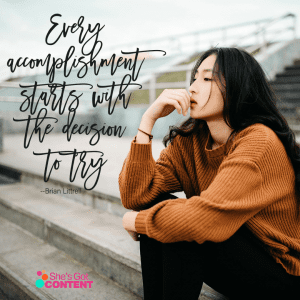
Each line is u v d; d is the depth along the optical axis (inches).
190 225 32.3
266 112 37.2
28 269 70.0
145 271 41.4
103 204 87.7
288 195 35.4
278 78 264.4
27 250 80.0
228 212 31.8
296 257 36.0
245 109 37.2
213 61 38.6
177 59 309.6
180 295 35.4
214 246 35.2
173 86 243.8
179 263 35.3
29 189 112.0
